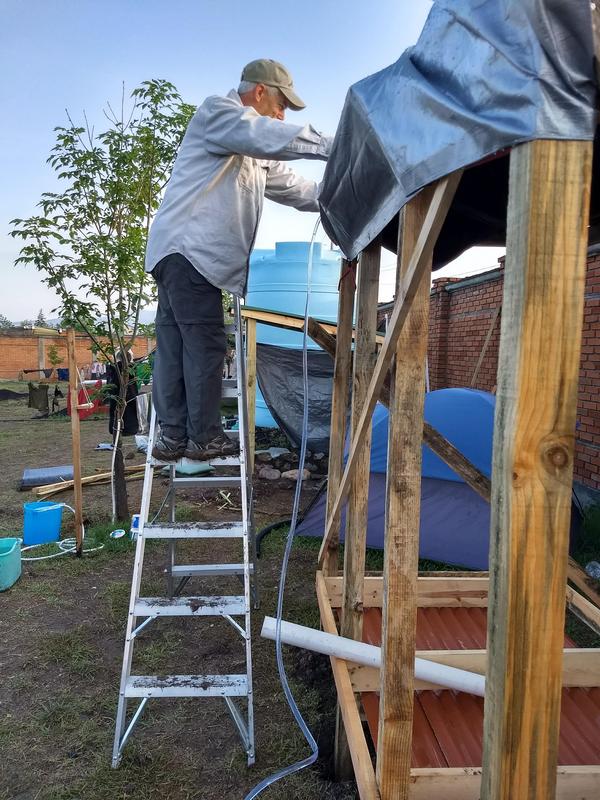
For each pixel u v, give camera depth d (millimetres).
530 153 912
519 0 954
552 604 962
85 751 2752
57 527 5426
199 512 6320
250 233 2924
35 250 4891
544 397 932
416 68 1310
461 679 2256
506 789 987
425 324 1435
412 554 1494
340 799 2482
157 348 2996
